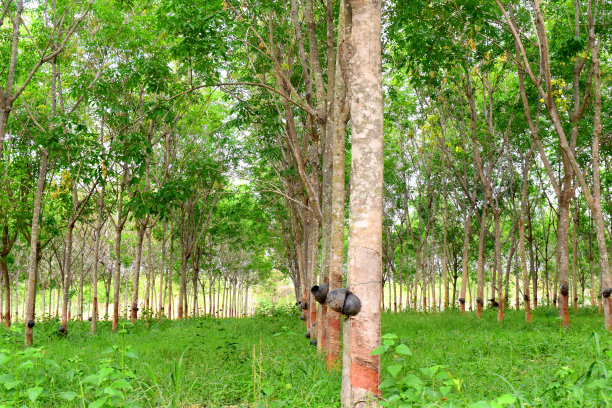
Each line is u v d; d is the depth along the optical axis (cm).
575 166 1203
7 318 2041
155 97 1452
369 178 448
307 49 1317
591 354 751
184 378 633
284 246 3194
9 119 1316
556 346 888
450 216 2912
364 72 460
